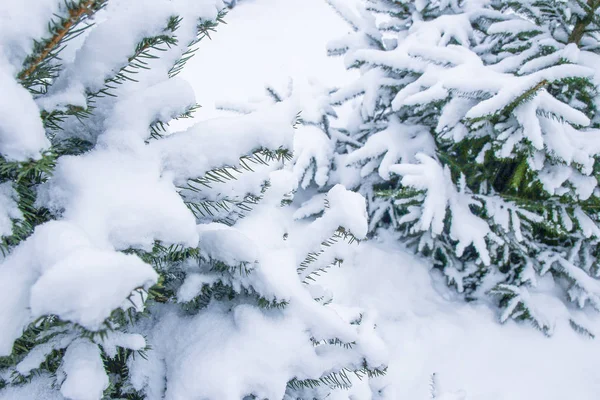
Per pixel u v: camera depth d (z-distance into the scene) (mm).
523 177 3049
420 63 2994
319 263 1665
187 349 1351
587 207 3068
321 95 3883
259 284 1365
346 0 9039
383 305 3461
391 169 3045
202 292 1476
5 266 804
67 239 746
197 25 1064
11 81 746
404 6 3541
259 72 6625
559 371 3277
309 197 4133
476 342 3375
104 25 911
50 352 1026
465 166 3268
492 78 2561
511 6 2936
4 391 1128
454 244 3742
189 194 1313
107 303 640
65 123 1104
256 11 8398
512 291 3475
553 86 2836
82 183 922
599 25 2637
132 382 1313
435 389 2650
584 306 3701
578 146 2570
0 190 908
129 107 1052
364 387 2221
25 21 746
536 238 3752
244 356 1312
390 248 3904
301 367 1374
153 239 938
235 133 1104
